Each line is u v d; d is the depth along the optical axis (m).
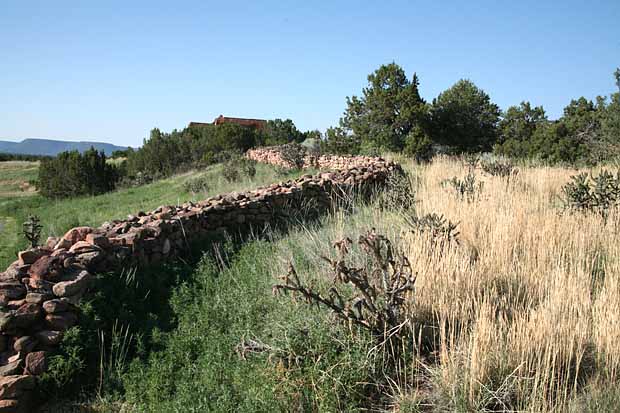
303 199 9.93
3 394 3.86
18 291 4.70
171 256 6.89
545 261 5.24
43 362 4.22
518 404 3.20
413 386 3.62
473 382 3.29
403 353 3.74
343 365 3.60
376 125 23.14
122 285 5.54
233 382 3.96
